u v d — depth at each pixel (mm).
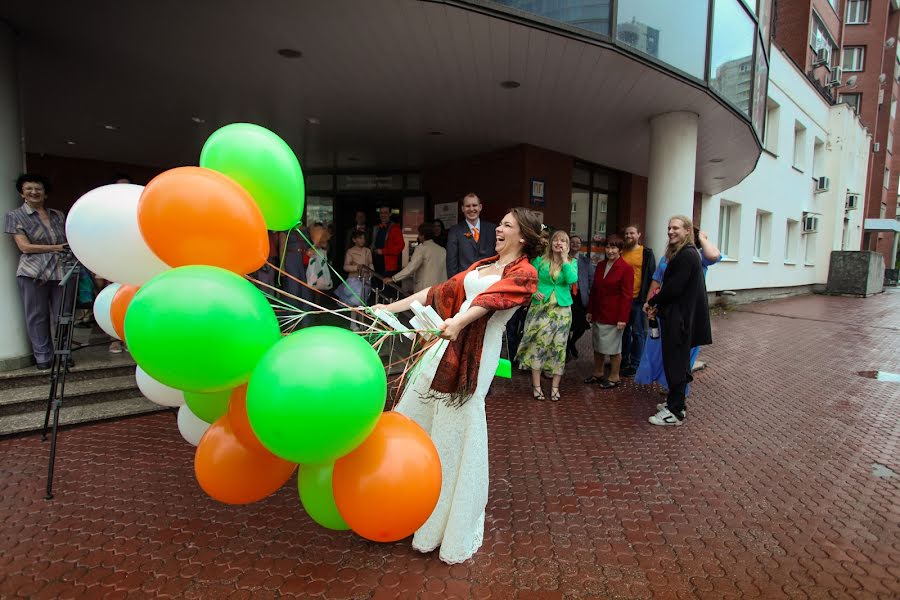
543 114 6250
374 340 2494
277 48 4418
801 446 3830
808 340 8773
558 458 3518
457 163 8852
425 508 1697
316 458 1464
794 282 17984
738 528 2652
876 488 3146
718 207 13055
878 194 27562
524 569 2262
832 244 19375
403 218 9750
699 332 4184
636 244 5789
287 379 1367
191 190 1470
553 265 4699
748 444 3850
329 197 9953
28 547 2334
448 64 4766
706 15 5266
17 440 3539
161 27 4035
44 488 2889
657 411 4555
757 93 7168
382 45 4367
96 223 1697
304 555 2326
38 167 8703
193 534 2477
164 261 1600
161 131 7156
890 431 4184
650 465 3426
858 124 20406
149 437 3641
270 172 1748
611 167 9891
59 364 3430
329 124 6777
